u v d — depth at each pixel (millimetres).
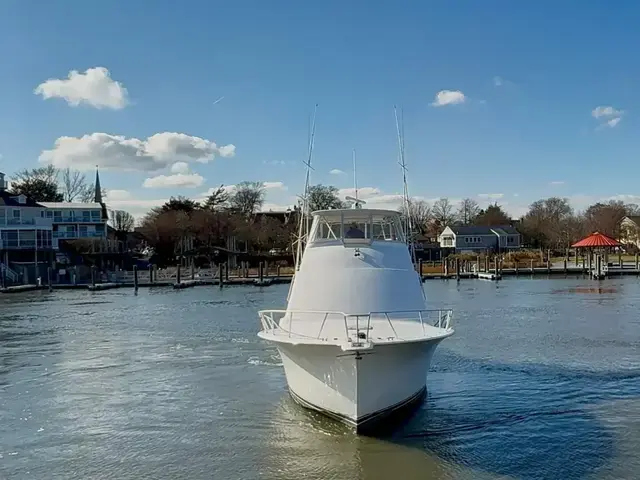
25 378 21469
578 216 134500
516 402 17109
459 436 14227
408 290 16500
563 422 15281
